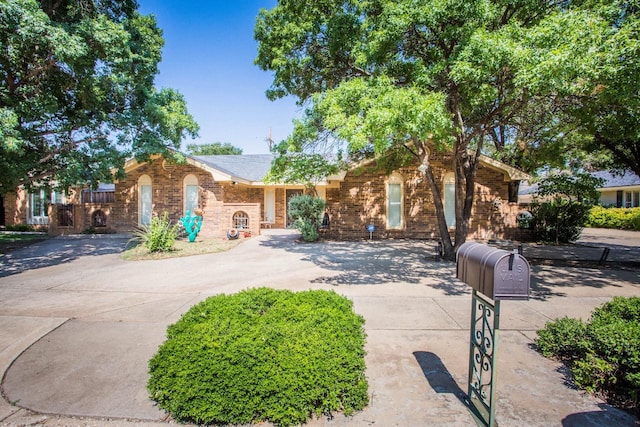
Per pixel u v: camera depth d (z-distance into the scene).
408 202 14.25
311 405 2.46
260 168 19.91
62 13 10.52
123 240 13.70
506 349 3.70
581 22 5.09
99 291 6.31
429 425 2.45
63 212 16.05
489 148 18.81
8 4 7.26
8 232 17.11
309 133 8.37
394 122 5.19
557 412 2.61
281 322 3.06
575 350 3.31
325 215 14.91
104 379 3.11
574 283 6.81
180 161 13.78
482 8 6.02
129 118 11.84
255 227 15.05
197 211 13.62
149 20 12.82
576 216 13.29
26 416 2.60
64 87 10.58
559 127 9.85
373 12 8.09
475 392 2.66
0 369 3.33
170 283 6.93
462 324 4.45
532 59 5.18
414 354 3.57
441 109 5.50
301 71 9.66
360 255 10.28
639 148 9.77
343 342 2.76
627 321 3.37
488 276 2.38
